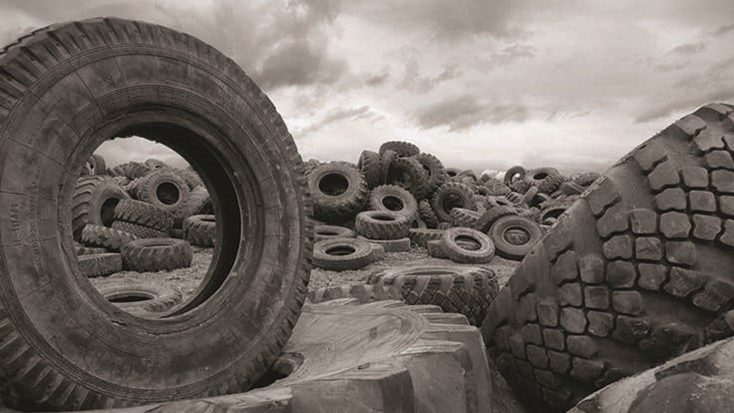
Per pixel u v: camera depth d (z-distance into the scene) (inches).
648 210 113.1
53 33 89.7
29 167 84.7
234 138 118.0
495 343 147.2
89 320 89.9
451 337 115.3
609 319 116.0
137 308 207.3
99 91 94.5
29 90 85.2
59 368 85.1
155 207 456.1
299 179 131.0
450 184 649.6
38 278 84.0
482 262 422.9
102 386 89.9
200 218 482.6
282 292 123.4
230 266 134.5
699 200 108.7
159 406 76.8
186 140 120.3
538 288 131.5
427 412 92.1
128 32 100.0
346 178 561.9
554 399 132.3
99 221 460.8
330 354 123.3
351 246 414.3
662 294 110.7
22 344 81.2
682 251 108.1
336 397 80.9
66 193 91.2
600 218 119.3
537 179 984.9
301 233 129.6
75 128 91.4
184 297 255.9
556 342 126.0
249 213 122.4
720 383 52.9
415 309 152.9
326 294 208.5
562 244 125.2
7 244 80.9
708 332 105.5
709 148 111.4
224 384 108.0
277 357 123.2
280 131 127.6
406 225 490.3
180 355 101.8
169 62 105.9
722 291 103.8
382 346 115.7
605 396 64.4
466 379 100.7
